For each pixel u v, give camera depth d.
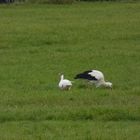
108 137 22.52
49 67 39.34
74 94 30.08
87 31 54.66
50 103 28.23
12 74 36.97
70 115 25.61
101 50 45.81
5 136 22.77
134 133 23.09
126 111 25.91
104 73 37.19
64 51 45.69
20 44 48.94
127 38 51.81
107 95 30.06
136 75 36.66
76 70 38.25
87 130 23.58
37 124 24.56
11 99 29.02
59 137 22.69
